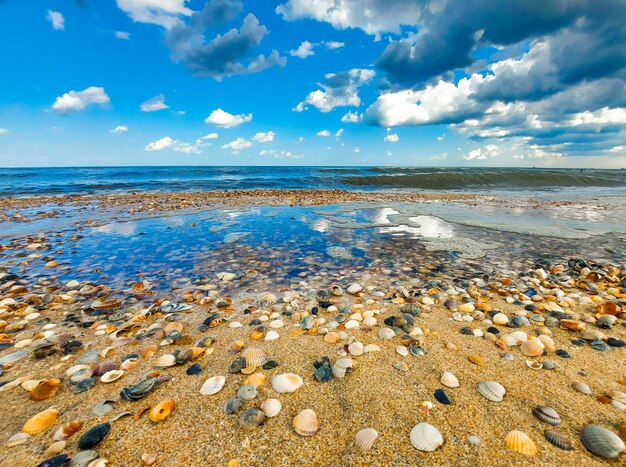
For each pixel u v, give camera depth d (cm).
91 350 323
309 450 200
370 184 2827
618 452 191
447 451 197
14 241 775
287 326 376
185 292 484
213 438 208
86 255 673
